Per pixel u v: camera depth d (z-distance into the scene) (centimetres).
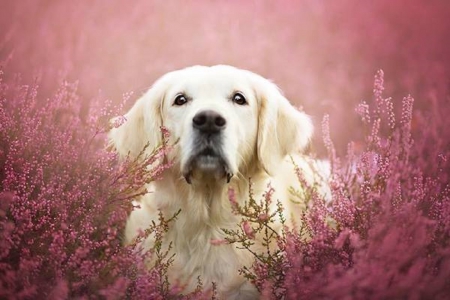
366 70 762
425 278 300
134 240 343
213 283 345
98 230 342
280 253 365
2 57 648
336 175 408
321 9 858
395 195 344
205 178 362
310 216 346
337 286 298
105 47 762
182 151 355
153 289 313
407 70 740
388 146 374
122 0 834
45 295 300
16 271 306
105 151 375
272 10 867
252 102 378
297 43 813
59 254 303
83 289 313
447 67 699
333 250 328
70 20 780
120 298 319
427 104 632
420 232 307
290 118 403
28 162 342
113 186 346
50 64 664
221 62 781
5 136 351
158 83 393
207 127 346
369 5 862
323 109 688
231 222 372
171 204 376
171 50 784
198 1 859
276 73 764
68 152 359
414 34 796
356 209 340
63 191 348
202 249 372
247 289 368
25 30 731
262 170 387
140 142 395
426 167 398
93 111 412
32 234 319
